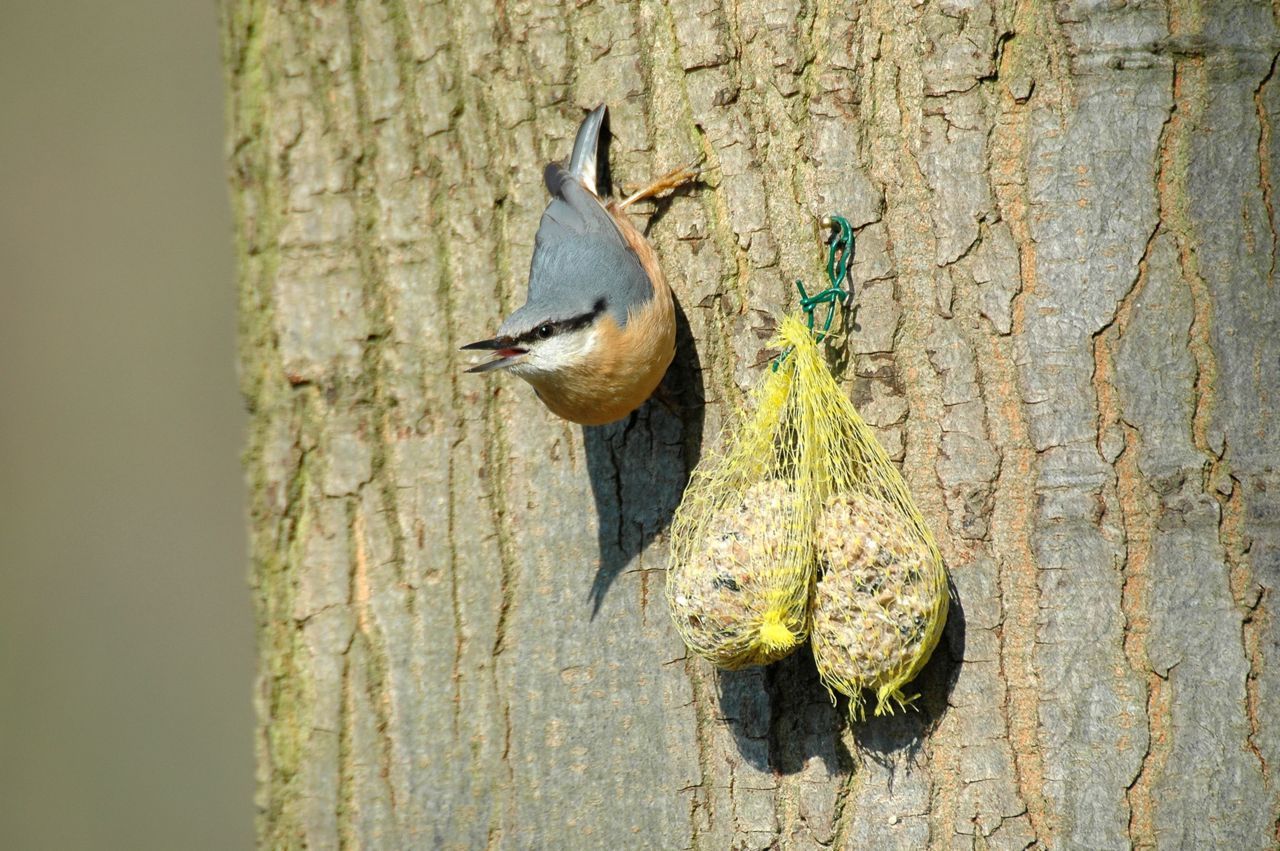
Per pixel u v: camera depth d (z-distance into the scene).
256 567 9.11
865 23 7.68
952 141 7.52
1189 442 7.18
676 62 8.11
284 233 8.90
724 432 8.06
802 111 7.83
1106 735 7.21
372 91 8.70
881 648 7.08
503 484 8.39
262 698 9.00
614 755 8.07
